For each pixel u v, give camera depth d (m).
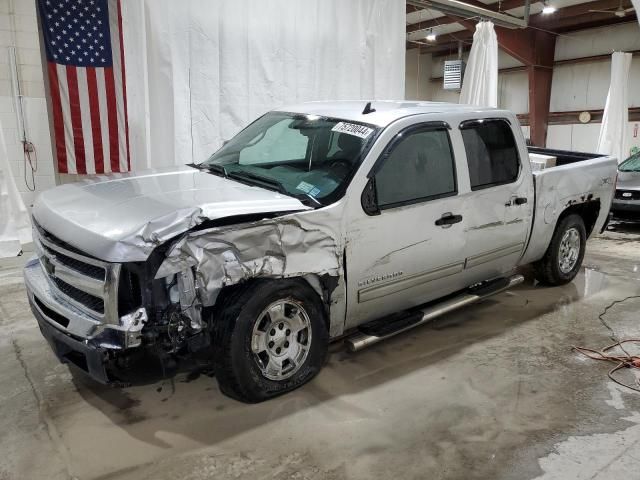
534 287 5.32
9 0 6.00
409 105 3.96
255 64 7.06
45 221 2.90
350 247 3.14
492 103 9.59
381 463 2.54
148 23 6.21
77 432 2.75
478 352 3.81
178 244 2.53
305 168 3.48
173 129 6.55
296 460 2.55
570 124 16.67
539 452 2.66
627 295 5.11
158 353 2.57
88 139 6.17
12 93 6.17
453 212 3.69
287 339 3.08
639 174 8.59
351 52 8.01
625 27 15.05
